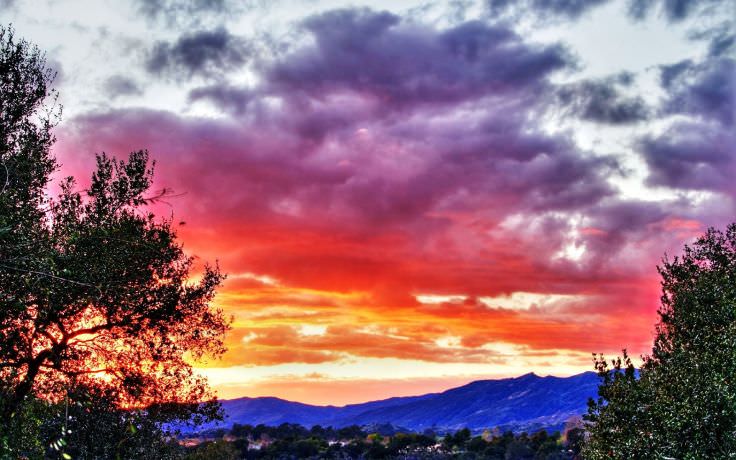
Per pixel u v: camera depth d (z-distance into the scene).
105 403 19.69
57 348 17.17
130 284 18.02
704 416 18.23
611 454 20.84
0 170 15.30
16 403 14.34
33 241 13.28
